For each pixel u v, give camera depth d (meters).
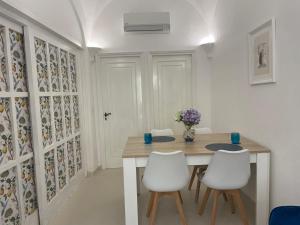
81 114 3.96
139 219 2.70
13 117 2.16
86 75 4.04
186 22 4.34
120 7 4.26
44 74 2.73
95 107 4.37
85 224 2.62
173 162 2.20
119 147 4.57
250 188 2.96
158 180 2.26
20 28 2.33
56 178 2.92
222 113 3.85
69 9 3.40
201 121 4.51
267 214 2.42
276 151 2.33
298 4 1.93
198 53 4.41
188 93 4.54
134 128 4.54
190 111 2.82
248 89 2.90
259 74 2.59
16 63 2.29
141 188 3.57
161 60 4.49
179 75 4.51
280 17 2.19
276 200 2.35
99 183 3.79
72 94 3.59
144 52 4.36
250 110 2.86
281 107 2.22
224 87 3.73
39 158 2.50
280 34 2.20
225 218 2.66
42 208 2.53
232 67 3.39
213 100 4.31
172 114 4.55
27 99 2.45
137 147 2.66
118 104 4.49
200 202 3.06
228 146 2.58
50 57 2.91
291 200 2.12
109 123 4.51
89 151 4.14
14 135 2.17
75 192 3.45
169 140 2.98
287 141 2.15
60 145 3.13
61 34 3.04
